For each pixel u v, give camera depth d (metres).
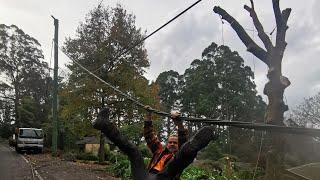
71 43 27.33
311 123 34.91
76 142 40.47
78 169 22.94
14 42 73.25
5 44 72.56
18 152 35.78
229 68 58.00
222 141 32.81
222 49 59.41
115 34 26.67
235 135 31.20
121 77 26.08
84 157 31.55
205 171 19.67
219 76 57.38
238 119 52.19
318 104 34.75
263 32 9.94
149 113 5.71
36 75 73.50
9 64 72.81
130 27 27.02
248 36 10.09
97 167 24.70
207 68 60.12
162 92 70.69
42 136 36.09
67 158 30.16
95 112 27.09
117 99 26.45
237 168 21.09
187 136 5.06
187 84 64.88
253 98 54.94
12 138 46.81
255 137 28.45
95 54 26.44
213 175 18.89
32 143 35.22
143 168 4.40
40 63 74.38
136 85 26.39
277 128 2.86
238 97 53.09
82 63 26.83
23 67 73.50
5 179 18.48
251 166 22.30
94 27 27.42
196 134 3.95
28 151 36.28
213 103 54.56
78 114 27.48
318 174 11.87
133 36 26.75
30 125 60.62
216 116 53.78
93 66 26.53
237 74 56.91
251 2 10.27
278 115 9.16
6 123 71.50
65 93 27.39
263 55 9.79
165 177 4.15
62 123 38.59
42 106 63.28
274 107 9.20
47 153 36.53
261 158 17.38
